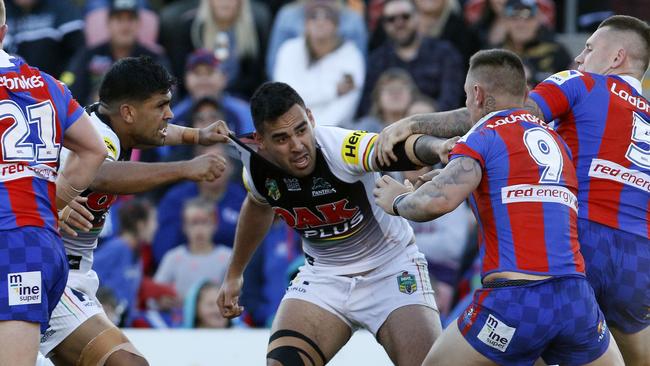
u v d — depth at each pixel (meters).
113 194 15.72
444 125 15.42
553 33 29.88
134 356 16.08
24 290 13.83
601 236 15.36
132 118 15.77
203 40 30.64
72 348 16.27
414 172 25.17
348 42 29.61
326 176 16.03
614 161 15.44
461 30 30.33
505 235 14.20
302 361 16.16
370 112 28.88
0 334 13.77
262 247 26.08
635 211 15.49
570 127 15.61
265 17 31.09
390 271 16.77
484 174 14.32
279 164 16.08
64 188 14.59
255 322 25.56
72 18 31.72
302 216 16.48
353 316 16.80
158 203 28.50
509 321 14.05
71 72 30.08
